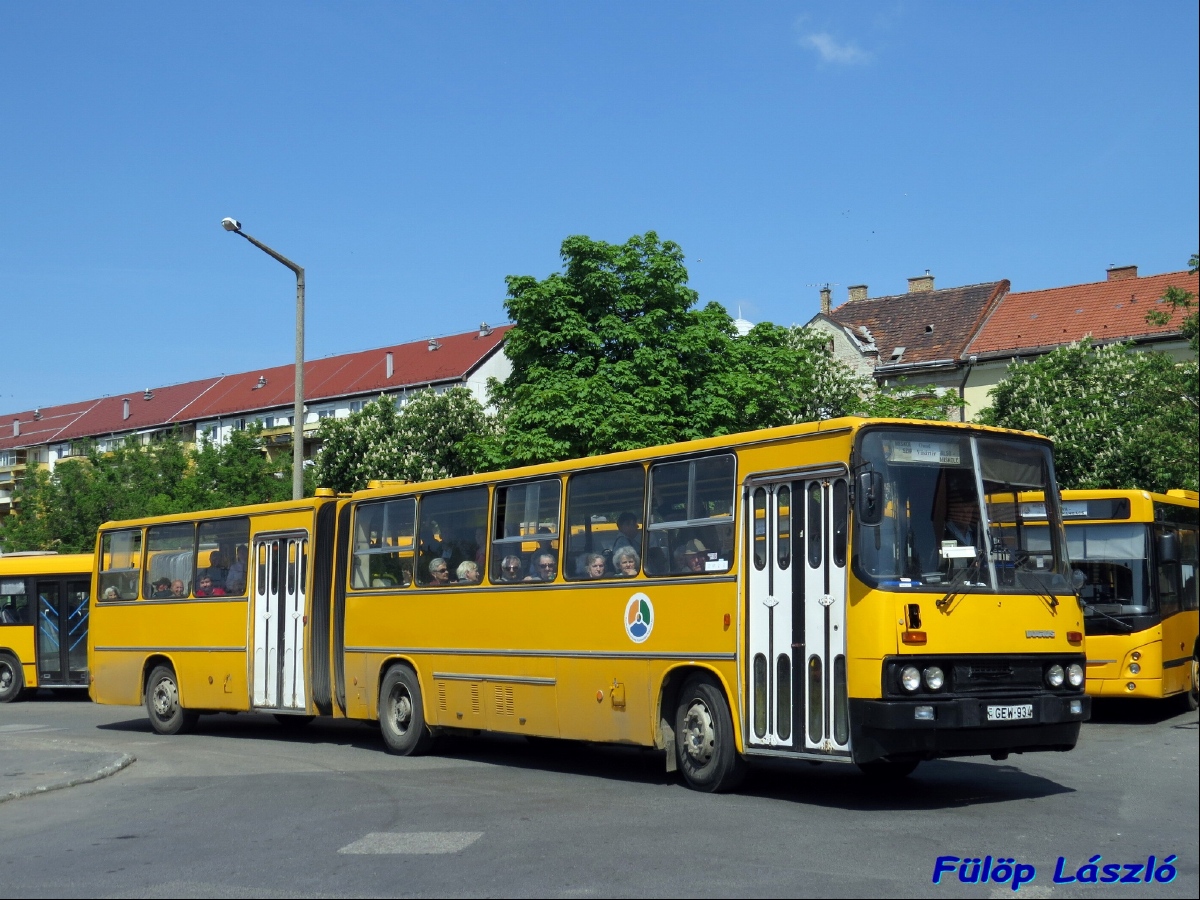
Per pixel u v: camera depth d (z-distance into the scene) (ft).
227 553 63.00
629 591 42.14
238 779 45.73
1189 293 97.66
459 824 34.17
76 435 320.09
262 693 59.93
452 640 50.06
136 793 43.14
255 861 30.35
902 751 33.17
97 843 33.83
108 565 70.54
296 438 80.02
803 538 36.42
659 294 103.60
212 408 299.99
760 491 38.06
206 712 65.67
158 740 62.13
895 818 33.30
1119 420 130.21
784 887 25.61
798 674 36.14
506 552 48.01
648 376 101.09
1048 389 138.62
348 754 53.57
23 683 93.86
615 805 36.70
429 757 51.52
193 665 63.77
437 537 51.67
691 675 39.96
